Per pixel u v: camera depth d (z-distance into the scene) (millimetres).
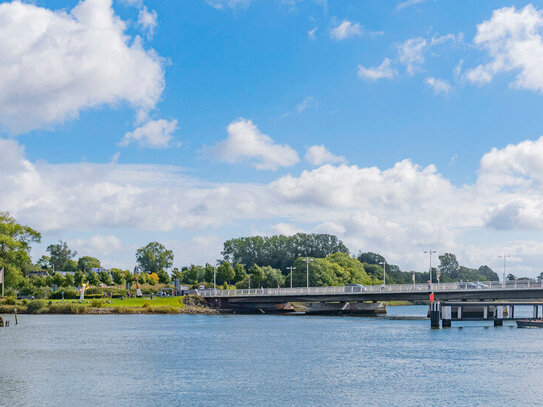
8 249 177000
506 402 56531
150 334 114938
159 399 57188
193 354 86312
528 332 121250
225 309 195875
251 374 69938
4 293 182500
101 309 173625
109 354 85750
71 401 56344
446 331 124375
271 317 173750
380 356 84625
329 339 107250
